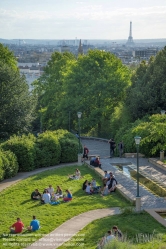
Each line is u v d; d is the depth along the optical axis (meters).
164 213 24.62
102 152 46.34
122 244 16.73
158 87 49.94
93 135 61.16
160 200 27.27
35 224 21.64
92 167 36.34
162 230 21.02
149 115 48.22
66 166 38.41
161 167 36.88
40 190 29.80
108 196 28.47
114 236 18.19
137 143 24.91
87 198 27.80
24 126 52.56
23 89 53.53
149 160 39.50
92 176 33.97
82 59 58.66
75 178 32.97
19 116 51.50
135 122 47.03
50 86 67.81
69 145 40.53
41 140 39.00
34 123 76.00
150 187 30.72
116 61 58.16
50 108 65.94
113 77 56.09
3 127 51.09
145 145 40.91
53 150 38.94
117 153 44.53
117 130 52.62
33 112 56.28
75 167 37.62
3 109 50.84
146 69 58.53
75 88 57.16
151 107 49.62
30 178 33.59
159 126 33.03
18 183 32.19
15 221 23.02
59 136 41.59
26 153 36.56
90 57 58.31
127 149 43.16
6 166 33.91
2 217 23.77
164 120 35.38
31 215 24.11
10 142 37.00
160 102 49.44
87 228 21.97
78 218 23.70
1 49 68.19
